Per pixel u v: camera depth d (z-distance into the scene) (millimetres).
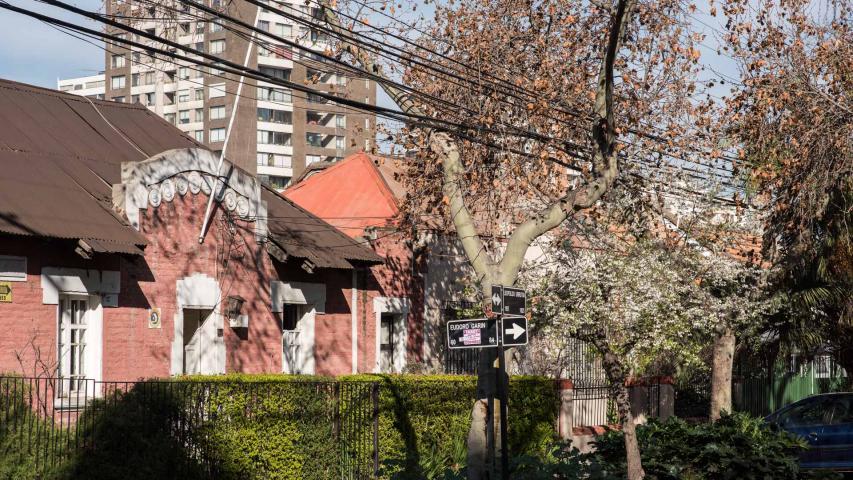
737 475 14844
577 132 17656
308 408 15422
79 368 16250
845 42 19922
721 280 22094
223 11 15875
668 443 15461
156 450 13414
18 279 15016
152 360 17219
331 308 21859
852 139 19750
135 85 92250
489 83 17016
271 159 88125
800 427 19812
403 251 24172
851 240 22484
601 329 18812
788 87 19469
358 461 16188
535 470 12398
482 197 19047
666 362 28141
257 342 19625
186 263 18031
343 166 28016
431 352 24828
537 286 19797
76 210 16016
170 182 17734
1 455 13039
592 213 19500
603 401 24641
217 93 86750
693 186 20734
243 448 14484
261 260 19812
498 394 11742
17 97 18391
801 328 24438
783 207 20156
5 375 13648
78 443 13422
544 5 17828
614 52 14406
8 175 15766
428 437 18000
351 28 16812
